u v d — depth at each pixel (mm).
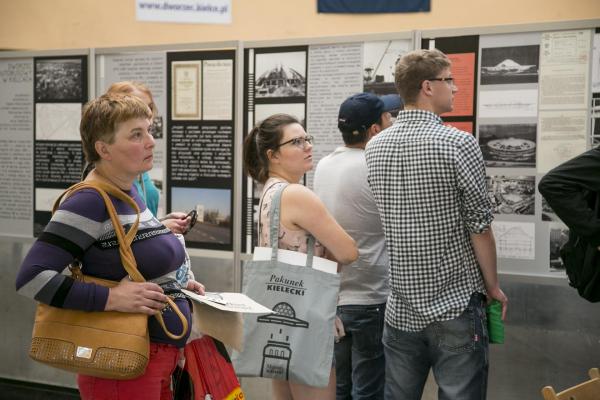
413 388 2697
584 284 2695
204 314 2248
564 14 4891
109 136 1973
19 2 5672
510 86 3242
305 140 2742
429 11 5152
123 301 1895
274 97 3770
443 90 2641
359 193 2988
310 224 2564
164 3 5629
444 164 2488
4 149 4395
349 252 2600
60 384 4535
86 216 1902
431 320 2539
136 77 4074
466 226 2531
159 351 2023
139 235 1995
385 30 5254
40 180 4328
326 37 3623
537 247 3238
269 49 3766
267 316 2564
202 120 3941
